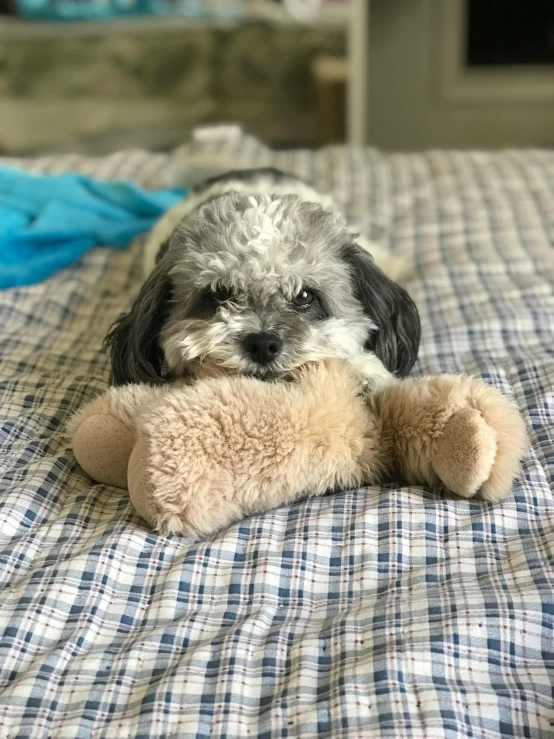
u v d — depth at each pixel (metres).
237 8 1.73
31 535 0.39
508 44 1.75
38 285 0.68
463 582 0.34
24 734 0.28
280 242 0.47
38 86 1.81
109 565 0.36
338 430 0.39
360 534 0.37
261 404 0.38
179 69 1.78
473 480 0.38
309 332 0.45
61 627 0.34
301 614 0.34
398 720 0.28
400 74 1.79
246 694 0.30
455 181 0.91
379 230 0.82
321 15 1.69
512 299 0.64
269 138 1.79
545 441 0.44
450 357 0.57
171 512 0.37
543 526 0.38
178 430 0.37
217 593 0.35
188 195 0.74
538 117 1.81
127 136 1.82
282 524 0.39
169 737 0.28
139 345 0.48
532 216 0.81
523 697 0.30
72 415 0.47
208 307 0.47
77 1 1.73
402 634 0.32
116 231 0.77
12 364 0.56
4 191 0.81
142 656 0.32
